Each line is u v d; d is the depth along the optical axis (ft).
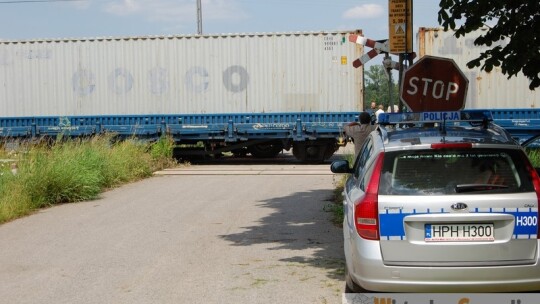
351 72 68.44
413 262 15.97
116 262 24.76
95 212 37.22
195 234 30.04
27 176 39.70
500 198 15.85
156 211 37.17
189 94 70.74
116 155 52.85
